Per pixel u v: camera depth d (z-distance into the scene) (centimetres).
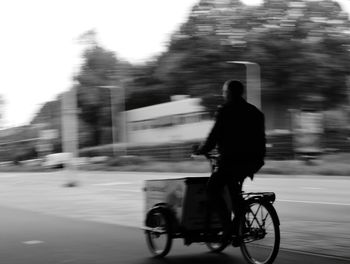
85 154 5509
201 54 4375
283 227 925
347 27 4416
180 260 663
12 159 7306
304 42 4256
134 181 2430
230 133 616
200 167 3459
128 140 6119
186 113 5094
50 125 6725
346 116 4141
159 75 4978
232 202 627
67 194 1778
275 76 4225
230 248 733
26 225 1016
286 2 4369
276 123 4384
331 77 4262
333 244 757
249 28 4394
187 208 657
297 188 1806
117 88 5994
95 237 855
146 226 711
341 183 2012
